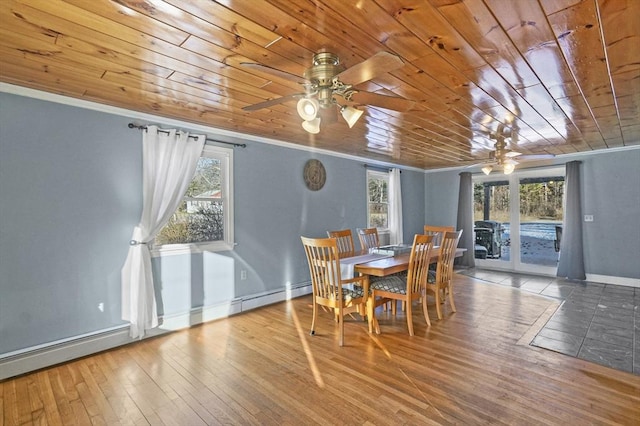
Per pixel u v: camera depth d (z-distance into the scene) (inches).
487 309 158.4
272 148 175.0
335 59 79.3
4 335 99.0
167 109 122.6
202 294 146.2
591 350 112.0
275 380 94.8
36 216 104.9
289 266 183.2
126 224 123.2
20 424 77.0
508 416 77.3
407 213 279.6
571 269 218.5
